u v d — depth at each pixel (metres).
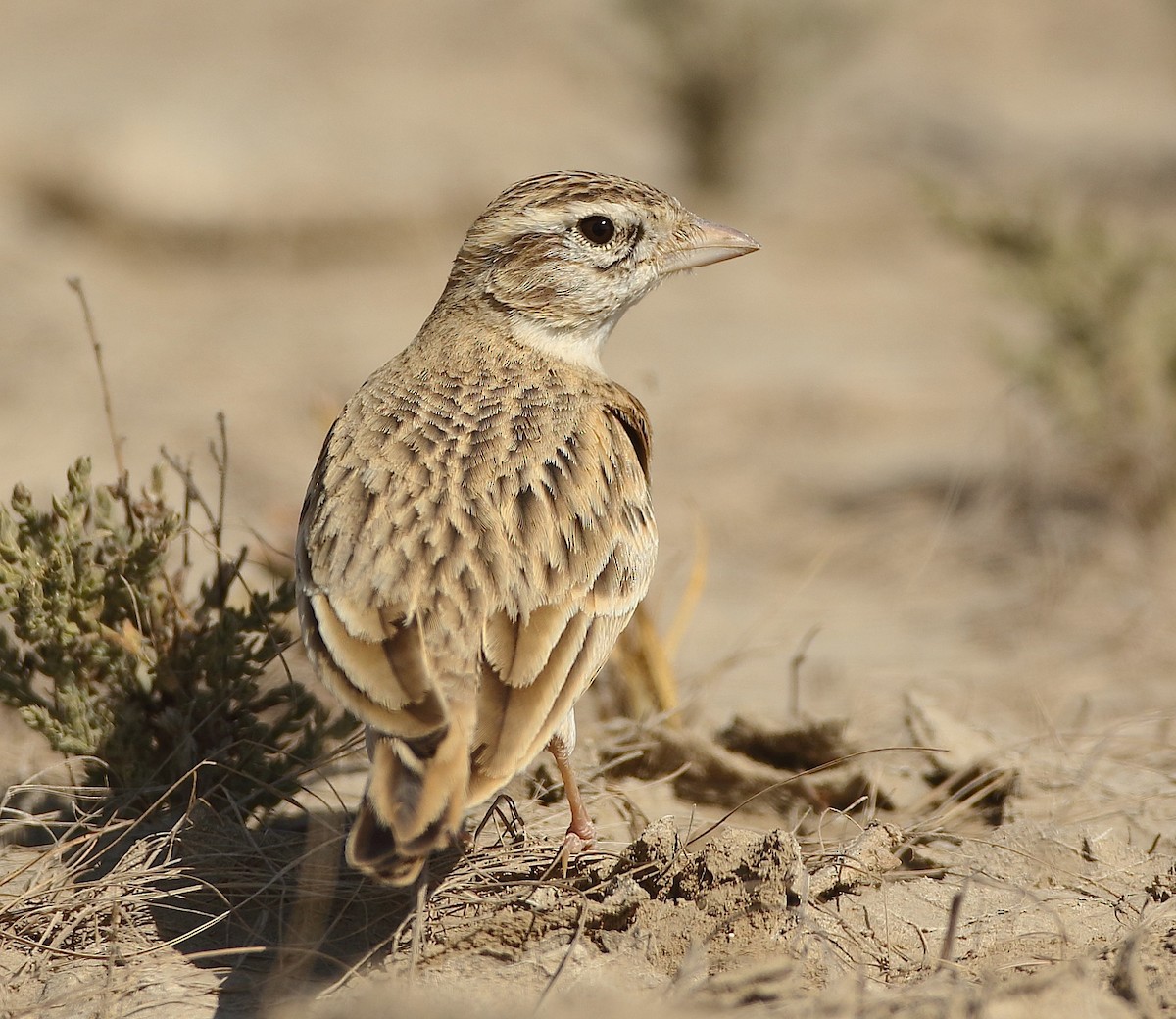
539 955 10.22
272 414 30.16
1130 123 62.44
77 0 64.00
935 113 61.41
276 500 24.66
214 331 36.28
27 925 10.78
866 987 9.74
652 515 11.56
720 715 16.56
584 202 12.85
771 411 31.97
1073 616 20.36
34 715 12.59
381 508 10.36
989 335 26.59
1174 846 12.33
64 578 12.56
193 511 22.70
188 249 42.41
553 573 10.13
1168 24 78.69
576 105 56.28
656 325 38.88
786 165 53.03
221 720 12.80
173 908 11.09
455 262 13.07
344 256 43.41
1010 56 74.38
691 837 11.66
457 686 9.45
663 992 9.71
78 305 37.00
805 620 21.14
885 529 24.81
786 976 9.62
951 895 11.20
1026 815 12.88
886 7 53.72
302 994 9.89
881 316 40.09
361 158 46.06
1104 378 24.64
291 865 11.18
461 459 10.77
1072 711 16.58
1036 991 9.24
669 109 51.53
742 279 43.81
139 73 52.06
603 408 11.80
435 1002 9.31
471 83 56.69
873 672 18.39
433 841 8.76
